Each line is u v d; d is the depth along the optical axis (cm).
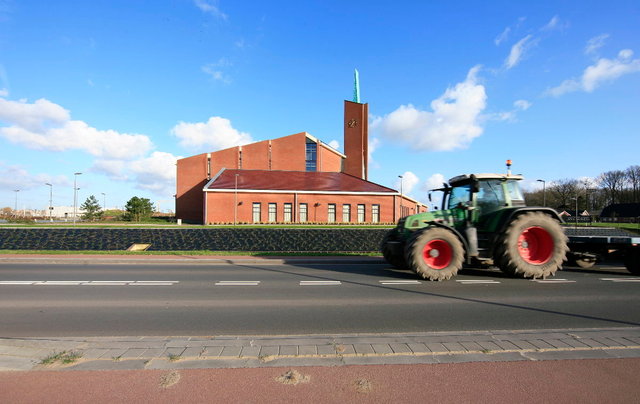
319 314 575
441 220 978
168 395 296
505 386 313
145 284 862
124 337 447
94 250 1662
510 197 995
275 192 3828
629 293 745
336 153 5850
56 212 8344
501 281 894
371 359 369
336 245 1812
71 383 317
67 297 709
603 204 7038
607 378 330
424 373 338
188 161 5116
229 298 701
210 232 1970
